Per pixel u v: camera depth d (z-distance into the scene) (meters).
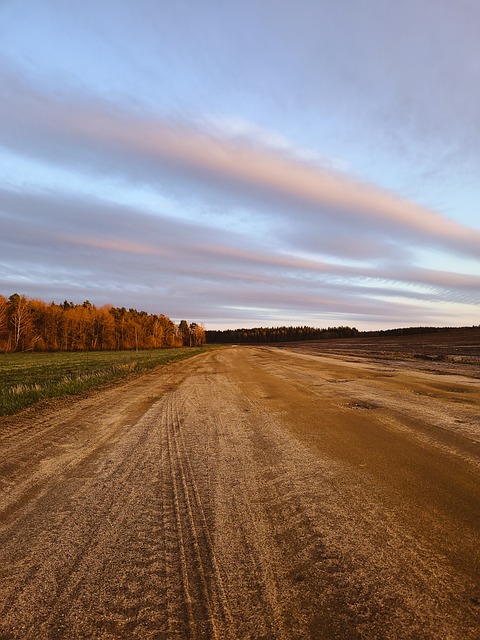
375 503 3.23
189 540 2.69
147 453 4.89
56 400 9.31
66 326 74.25
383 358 25.38
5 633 1.83
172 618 1.92
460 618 1.85
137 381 13.75
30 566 2.41
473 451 4.60
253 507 3.22
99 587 2.18
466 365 17.55
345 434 5.61
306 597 2.04
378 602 1.99
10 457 4.77
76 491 3.66
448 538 2.63
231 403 8.66
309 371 16.22
